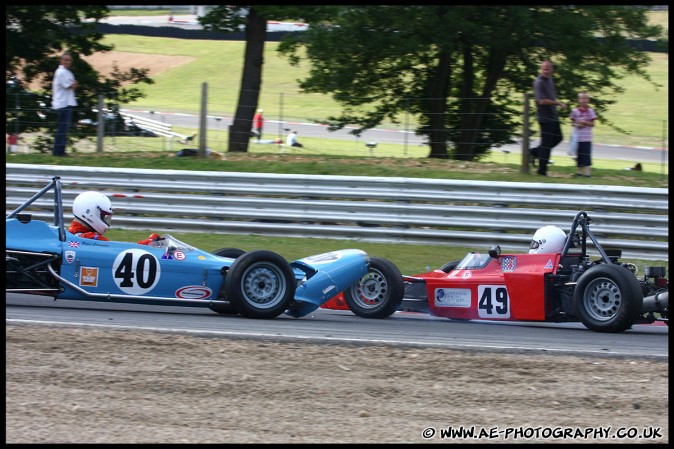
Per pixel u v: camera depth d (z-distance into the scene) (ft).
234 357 78.23
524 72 233.96
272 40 563.89
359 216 151.84
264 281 98.99
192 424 60.75
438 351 83.25
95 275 96.53
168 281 98.32
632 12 218.79
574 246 109.81
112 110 239.91
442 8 212.02
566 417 64.80
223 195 156.25
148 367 73.77
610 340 94.79
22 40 234.58
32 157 182.19
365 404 66.49
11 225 95.50
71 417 61.21
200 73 521.65
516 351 83.97
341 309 114.21
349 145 335.26
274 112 423.64
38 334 82.58
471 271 112.47
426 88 240.53
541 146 168.86
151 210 156.97
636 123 399.03
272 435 58.95
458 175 167.02
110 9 239.50
